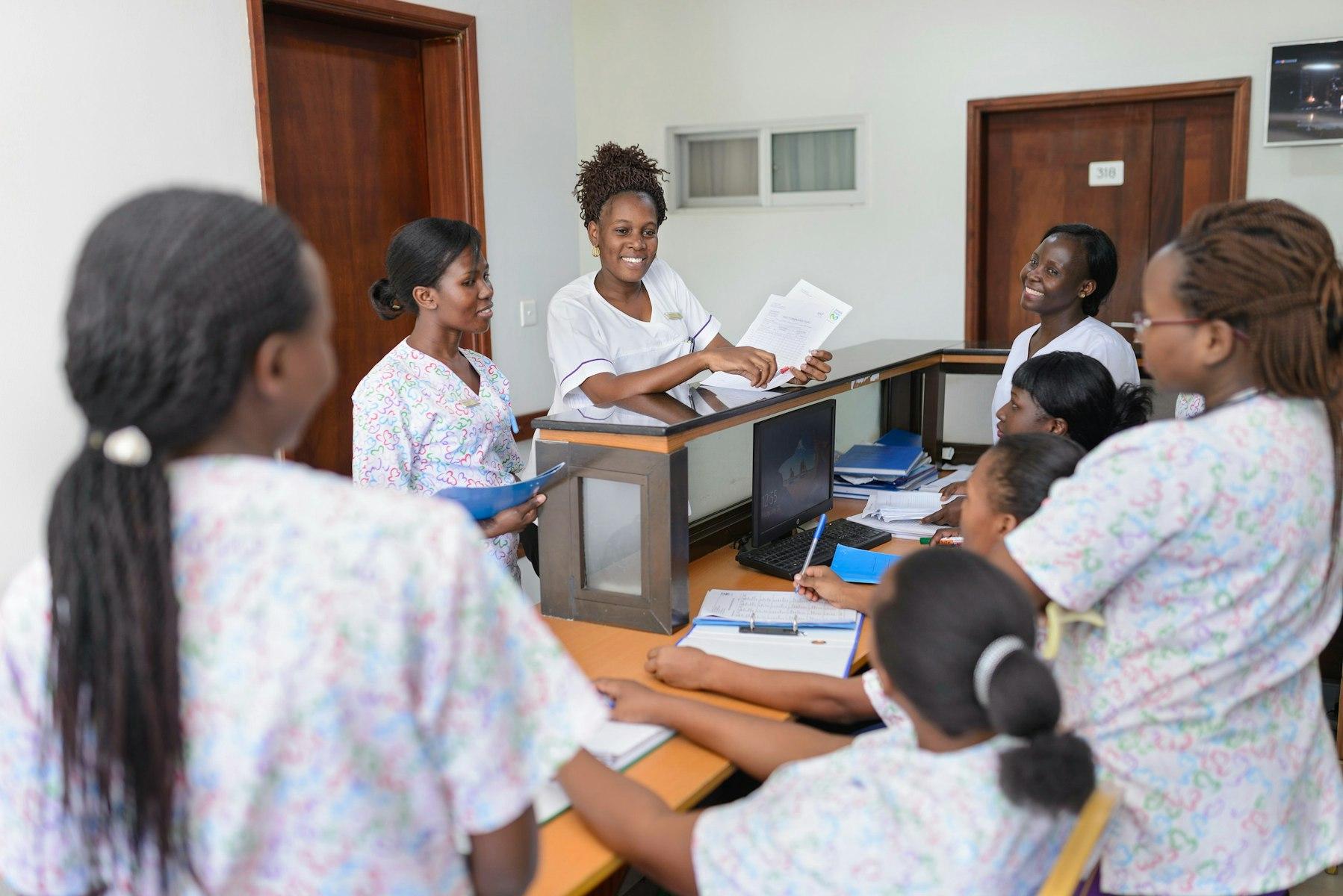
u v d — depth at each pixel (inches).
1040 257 99.6
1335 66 164.7
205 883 27.3
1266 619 41.3
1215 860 43.0
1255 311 39.7
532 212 173.3
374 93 152.9
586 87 227.1
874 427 114.9
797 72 208.1
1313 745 46.3
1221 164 180.9
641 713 54.1
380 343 158.6
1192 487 39.4
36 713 27.0
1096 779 38.1
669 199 224.2
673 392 82.5
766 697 57.2
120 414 25.8
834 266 211.5
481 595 28.1
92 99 109.2
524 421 174.7
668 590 67.8
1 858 27.7
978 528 53.2
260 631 26.0
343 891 27.6
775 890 36.4
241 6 124.2
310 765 26.5
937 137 198.1
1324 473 41.6
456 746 28.4
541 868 42.8
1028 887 36.1
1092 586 40.8
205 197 26.6
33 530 106.3
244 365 26.3
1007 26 189.3
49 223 106.1
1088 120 189.6
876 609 37.4
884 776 36.0
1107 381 75.5
